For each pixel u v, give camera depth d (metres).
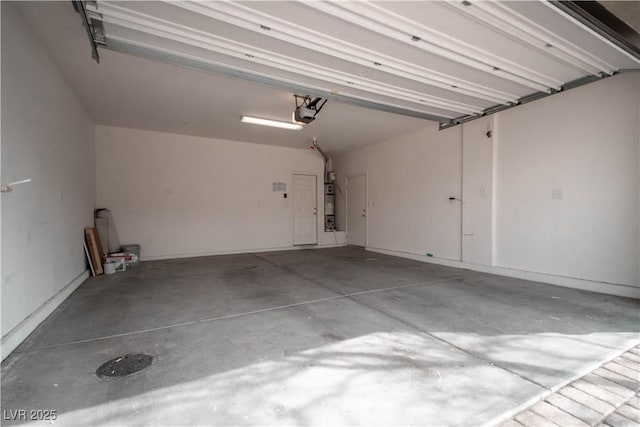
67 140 4.09
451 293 3.95
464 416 1.58
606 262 3.80
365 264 6.12
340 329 2.76
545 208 4.40
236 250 7.68
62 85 3.89
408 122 6.02
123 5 2.45
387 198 7.47
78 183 4.65
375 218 7.88
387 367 2.08
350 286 4.35
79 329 2.77
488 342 2.47
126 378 1.95
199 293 4.00
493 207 5.07
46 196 3.24
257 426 1.51
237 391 1.81
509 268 4.88
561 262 4.24
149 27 2.73
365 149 8.23
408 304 3.49
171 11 2.52
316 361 2.17
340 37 2.89
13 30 2.56
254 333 2.68
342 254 7.53
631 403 1.71
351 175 8.80
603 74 3.68
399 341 2.50
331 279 4.79
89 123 5.63
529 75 3.73
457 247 5.74
